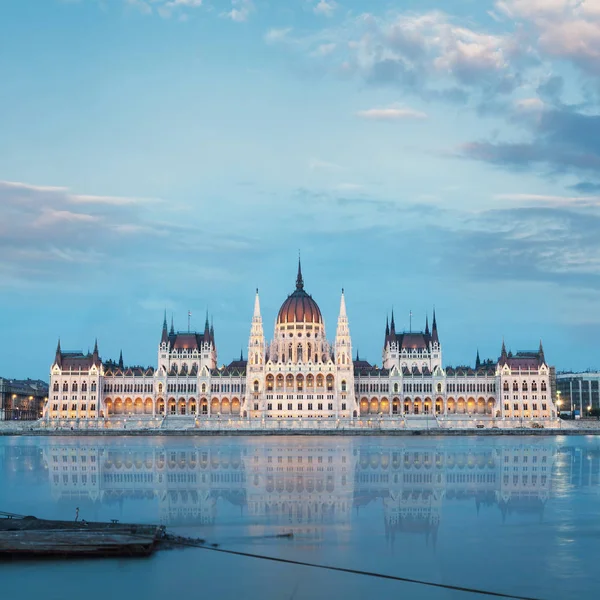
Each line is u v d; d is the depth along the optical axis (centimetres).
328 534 7469
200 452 18588
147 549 6544
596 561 6469
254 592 5653
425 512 8738
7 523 7231
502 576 6044
